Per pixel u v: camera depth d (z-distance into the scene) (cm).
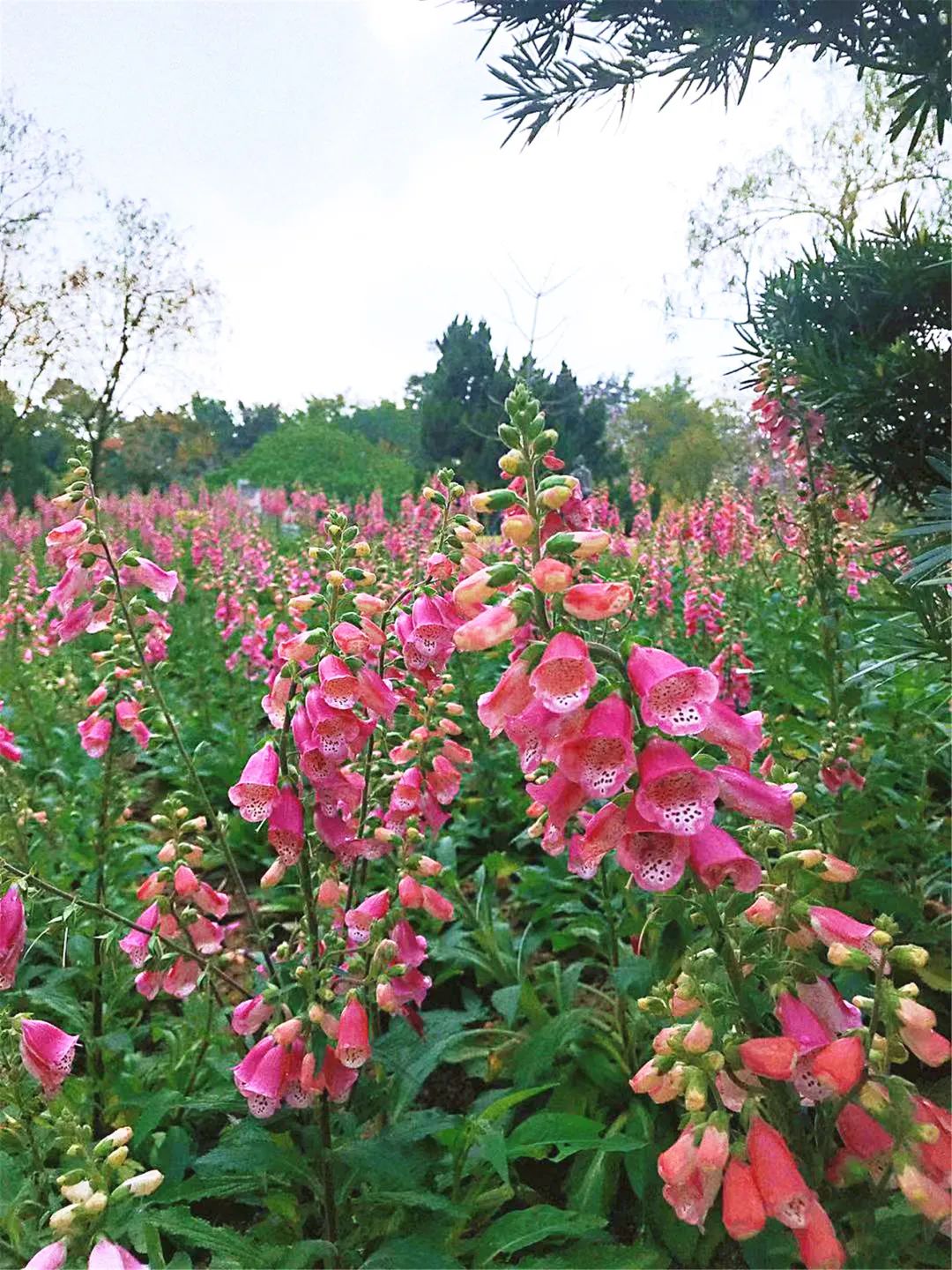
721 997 154
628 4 165
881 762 374
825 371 222
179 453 2798
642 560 646
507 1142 228
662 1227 238
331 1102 231
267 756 221
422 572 270
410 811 253
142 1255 214
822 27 160
